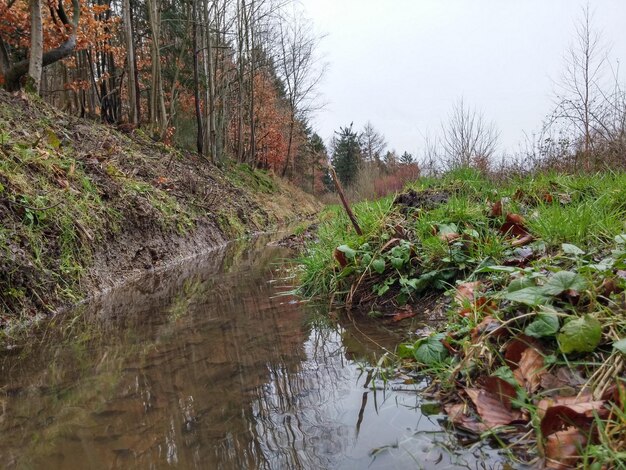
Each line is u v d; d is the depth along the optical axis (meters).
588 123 5.15
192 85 17.38
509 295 1.50
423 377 1.53
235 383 1.58
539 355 1.34
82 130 6.93
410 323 2.17
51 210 3.38
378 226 3.16
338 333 2.12
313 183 41.94
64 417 1.38
